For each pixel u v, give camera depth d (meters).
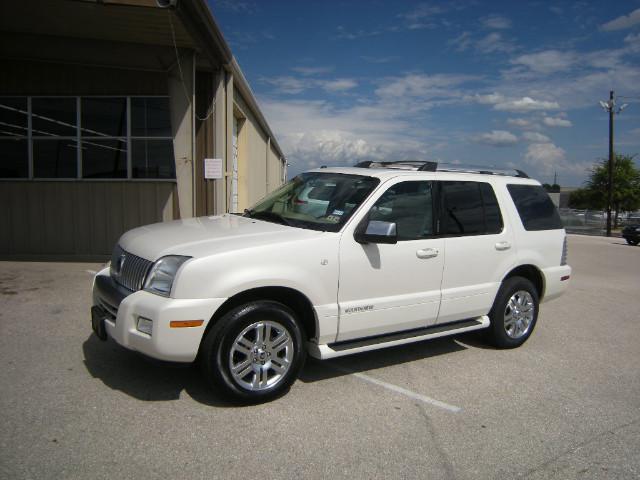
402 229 4.86
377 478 3.22
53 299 6.78
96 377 4.42
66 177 10.07
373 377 4.88
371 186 4.78
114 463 3.18
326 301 4.35
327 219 4.64
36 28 8.91
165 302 3.73
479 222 5.49
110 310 4.25
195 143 10.25
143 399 4.07
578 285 10.65
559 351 6.01
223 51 10.01
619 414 4.34
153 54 9.63
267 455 3.39
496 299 5.69
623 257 17.12
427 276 4.98
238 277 3.88
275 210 5.23
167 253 3.95
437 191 5.20
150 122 10.06
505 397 4.57
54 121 9.96
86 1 7.55
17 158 9.98
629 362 5.73
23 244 10.07
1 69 9.80
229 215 5.56
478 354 5.73
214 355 3.88
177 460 3.26
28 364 4.62
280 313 4.10
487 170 5.99
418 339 4.98
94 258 9.90
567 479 3.34
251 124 16.77
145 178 10.16
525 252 5.83
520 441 3.79
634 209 45.38
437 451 3.58
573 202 55.28
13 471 3.02
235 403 4.03
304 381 4.68
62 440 3.40
